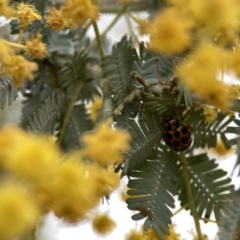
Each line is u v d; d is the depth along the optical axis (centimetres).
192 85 17
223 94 17
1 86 20
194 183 21
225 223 18
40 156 16
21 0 21
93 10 18
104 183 17
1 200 16
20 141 17
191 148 21
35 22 21
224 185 21
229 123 21
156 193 20
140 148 20
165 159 20
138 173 20
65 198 17
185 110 21
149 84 21
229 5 17
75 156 17
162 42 17
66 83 22
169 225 20
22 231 17
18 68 18
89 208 17
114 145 17
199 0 17
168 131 20
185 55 19
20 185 17
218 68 17
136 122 20
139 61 21
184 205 21
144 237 20
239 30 18
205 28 18
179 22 17
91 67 22
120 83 21
